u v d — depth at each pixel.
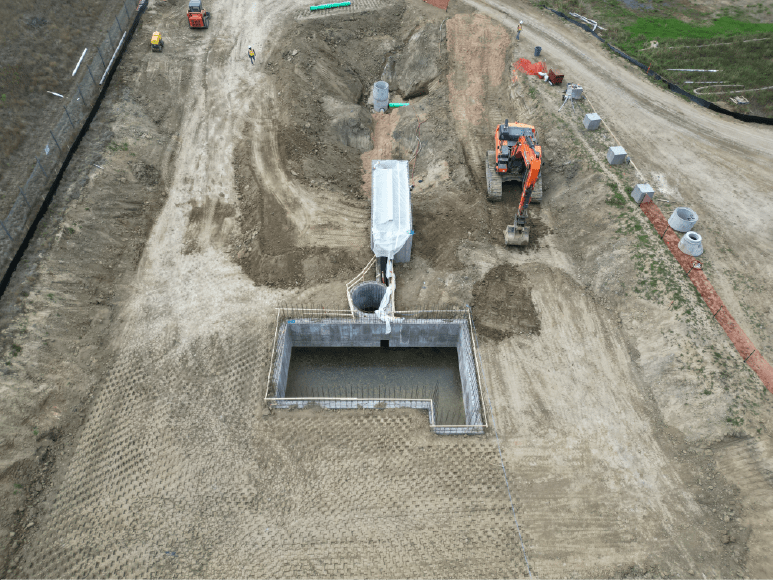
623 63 37.53
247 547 17.00
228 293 24.86
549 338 22.98
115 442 19.52
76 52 35.75
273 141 32.28
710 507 17.59
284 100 34.66
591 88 34.81
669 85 35.03
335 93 37.78
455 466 19.03
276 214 28.42
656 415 20.20
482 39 39.41
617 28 41.78
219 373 21.80
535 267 25.83
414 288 25.25
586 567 16.41
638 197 26.48
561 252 26.55
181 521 17.59
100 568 16.50
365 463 19.17
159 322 23.47
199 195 29.36
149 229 27.44
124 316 23.59
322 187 30.47
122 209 27.41
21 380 19.91
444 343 25.08
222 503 18.06
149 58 36.25
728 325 21.42
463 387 23.25
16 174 26.97
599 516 17.56
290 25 41.28
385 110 37.97
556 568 16.42
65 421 19.88
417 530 17.36
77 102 31.61
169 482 18.55
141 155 30.16
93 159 28.31
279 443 19.75
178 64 36.81
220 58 37.81
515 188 29.97
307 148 32.47
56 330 21.77
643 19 43.34
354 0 44.59
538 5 44.41
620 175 28.16
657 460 18.89
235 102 34.72
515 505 17.91
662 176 28.31
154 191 29.12
